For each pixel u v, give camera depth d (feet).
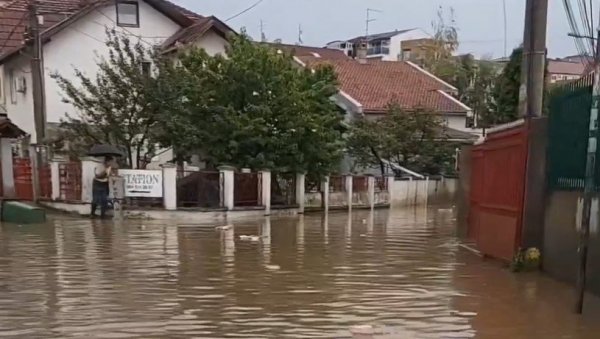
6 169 62.80
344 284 31.40
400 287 30.63
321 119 80.33
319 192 86.12
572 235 29.73
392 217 76.69
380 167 106.93
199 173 68.69
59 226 55.77
